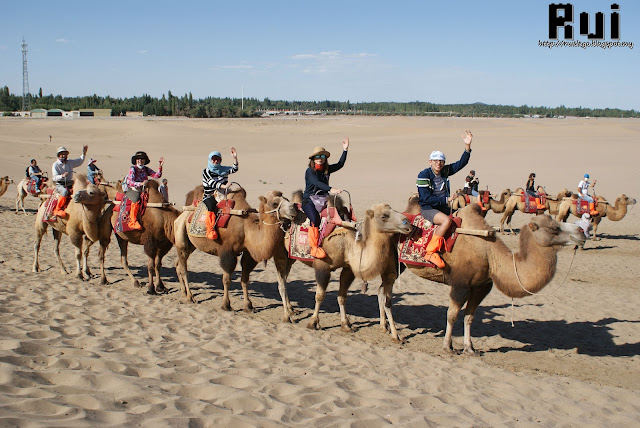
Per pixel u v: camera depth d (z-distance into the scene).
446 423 5.51
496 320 10.62
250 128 111.50
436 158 8.33
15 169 42.34
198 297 11.48
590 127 97.88
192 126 111.38
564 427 5.67
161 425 4.67
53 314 8.78
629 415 6.17
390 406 5.84
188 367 6.60
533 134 81.75
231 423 4.94
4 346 6.45
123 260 12.33
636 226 25.03
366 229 8.48
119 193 11.86
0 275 11.90
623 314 11.20
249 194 35.47
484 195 22.97
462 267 8.16
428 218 8.40
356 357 7.79
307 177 9.09
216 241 10.23
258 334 8.74
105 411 4.87
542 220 7.53
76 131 91.62
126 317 9.09
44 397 5.02
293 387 6.10
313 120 146.12
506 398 6.50
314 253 8.99
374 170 51.22
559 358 8.53
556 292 13.11
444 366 7.67
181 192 36.88
